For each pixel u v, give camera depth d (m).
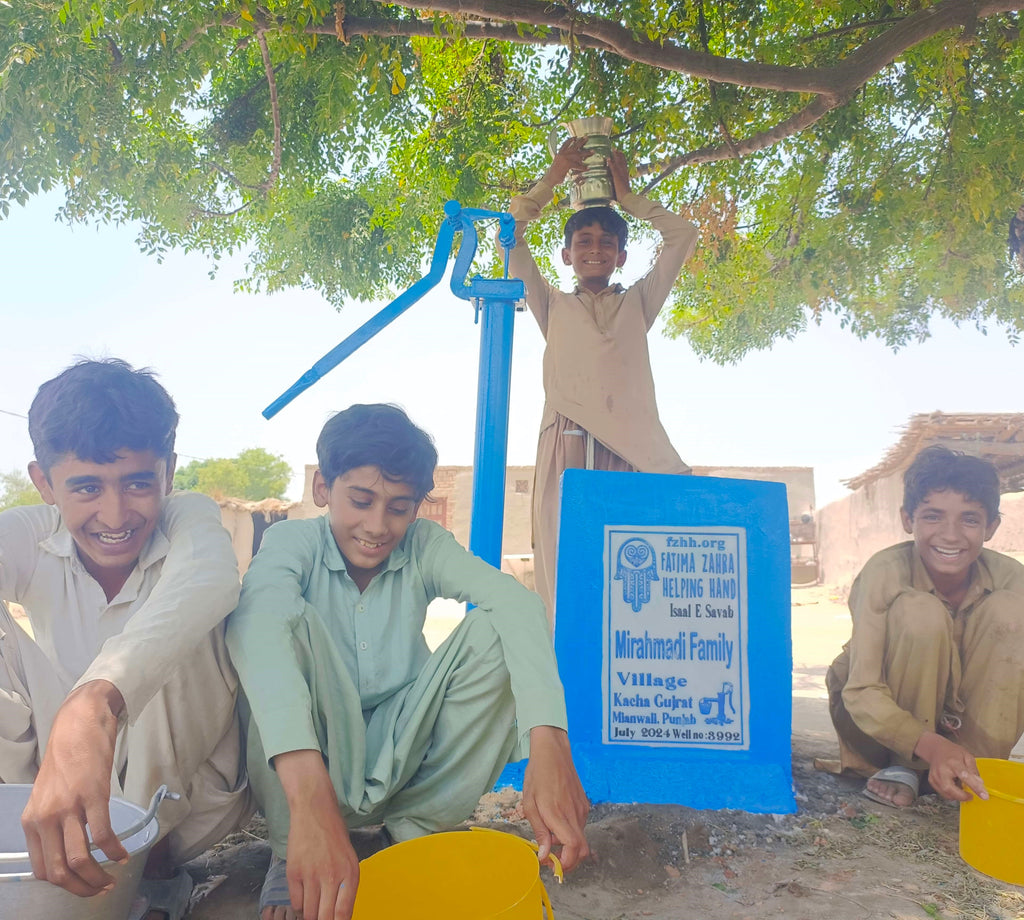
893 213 5.62
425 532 1.89
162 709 1.45
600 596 2.55
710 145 5.62
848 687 2.47
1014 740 2.45
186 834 1.66
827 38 5.13
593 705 2.49
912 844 2.17
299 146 6.41
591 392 3.16
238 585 1.49
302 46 4.30
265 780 1.56
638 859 2.01
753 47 5.18
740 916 1.75
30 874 1.09
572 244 3.43
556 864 1.29
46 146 5.12
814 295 6.61
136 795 1.51
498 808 2.39
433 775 1.69
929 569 2.53
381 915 1.33
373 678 1.76
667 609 2.56
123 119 5.18
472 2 3.94
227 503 17.58
